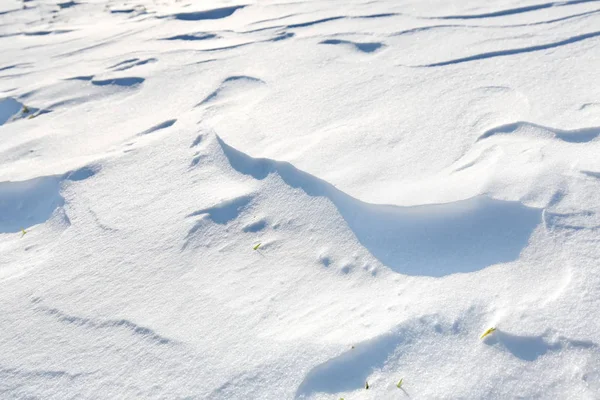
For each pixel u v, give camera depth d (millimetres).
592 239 1795
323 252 1985
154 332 1782
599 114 2477
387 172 2277
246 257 2037
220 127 2834
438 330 1592
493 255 1830
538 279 1703
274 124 2805
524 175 2107
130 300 1938
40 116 3539
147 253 2139
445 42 3584
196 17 5117
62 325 1888
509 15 3885
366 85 3121
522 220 1915
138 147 2859
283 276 1920
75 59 4480
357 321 1670
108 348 1763
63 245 2301
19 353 1805
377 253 1927
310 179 2287
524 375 1446
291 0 5070
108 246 2221
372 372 1532
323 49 3758
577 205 1934
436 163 2303
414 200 2064
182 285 1961
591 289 1628
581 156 2199
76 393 1636
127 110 3418
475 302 1656
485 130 2488
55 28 5559
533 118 2525
